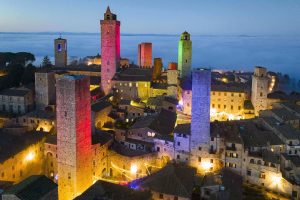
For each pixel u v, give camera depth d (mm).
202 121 114875
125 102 158875
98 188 88250
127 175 115312
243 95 160000
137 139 129375
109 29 175375
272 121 133375
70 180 102875
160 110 149875
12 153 108125
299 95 185000
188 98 158375
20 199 73312
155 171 109125
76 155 100688
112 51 176500
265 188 107812
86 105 103562
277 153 115062
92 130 125250
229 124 129500
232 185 98688
